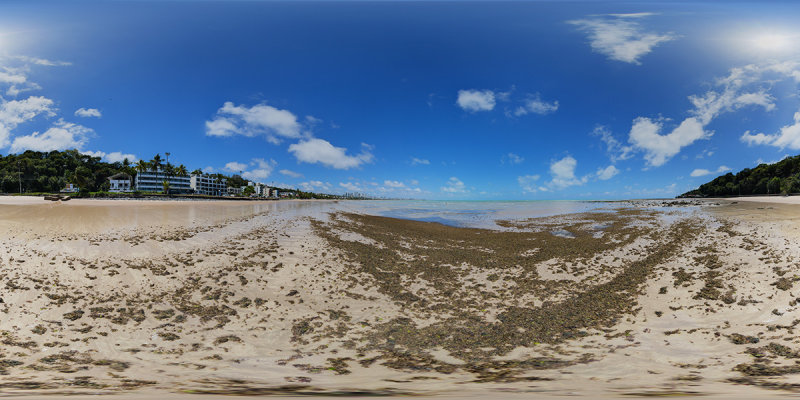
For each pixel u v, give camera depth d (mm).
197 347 9289
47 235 19016
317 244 20172
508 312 12266
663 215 34188
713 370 7375
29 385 6414
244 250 18000
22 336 9188
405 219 38094
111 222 24562
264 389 6273
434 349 9383
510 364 8242
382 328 10914
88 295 11914
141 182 164000
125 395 5676
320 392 5965
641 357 8391
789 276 12578
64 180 148125
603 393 5746
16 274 12898
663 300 12500
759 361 7824
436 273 16750
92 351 8750
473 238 25953
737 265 14633
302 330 10633
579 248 21312
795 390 5820
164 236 20156
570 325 11008
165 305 11750
